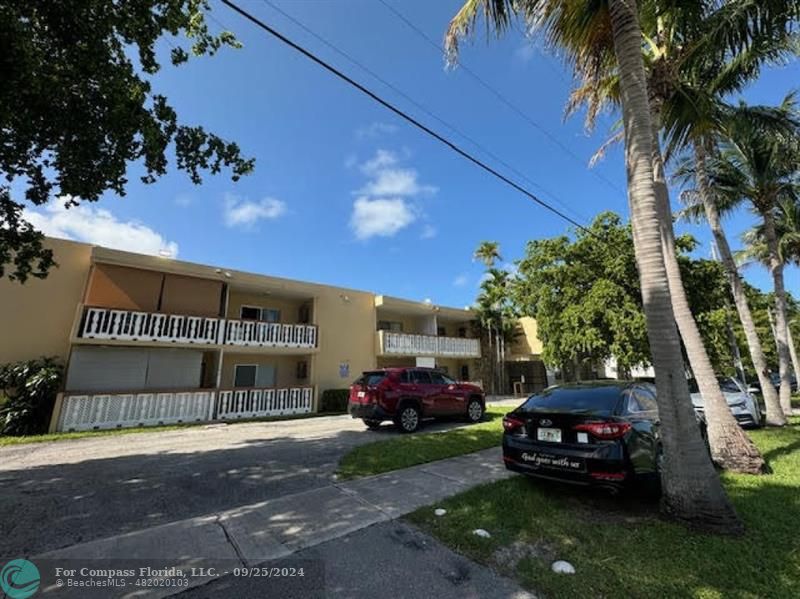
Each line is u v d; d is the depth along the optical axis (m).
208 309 14.88
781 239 16.50
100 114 5.70
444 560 3.40
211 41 7.05
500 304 25.36
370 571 3.23
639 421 4.95
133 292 13.24
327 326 18.42
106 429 11.45
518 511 4.46
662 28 8.24
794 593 2.83
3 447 8.64
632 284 15.87
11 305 11.40
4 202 5.91
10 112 4.84
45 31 4.95
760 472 5.86
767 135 10.97
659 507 4.44
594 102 8.45
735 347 20.62
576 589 2.93
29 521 4.29
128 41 5.69
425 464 6.73
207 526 4.14
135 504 4.83
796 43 8.71
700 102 8.47
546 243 17.95
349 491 5.27
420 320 24.05
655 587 2.94
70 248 12.48
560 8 5.92
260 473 6.22
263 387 15.41
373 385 10.48
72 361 11.87
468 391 12.17
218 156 6.89
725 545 3.56
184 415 13.04
